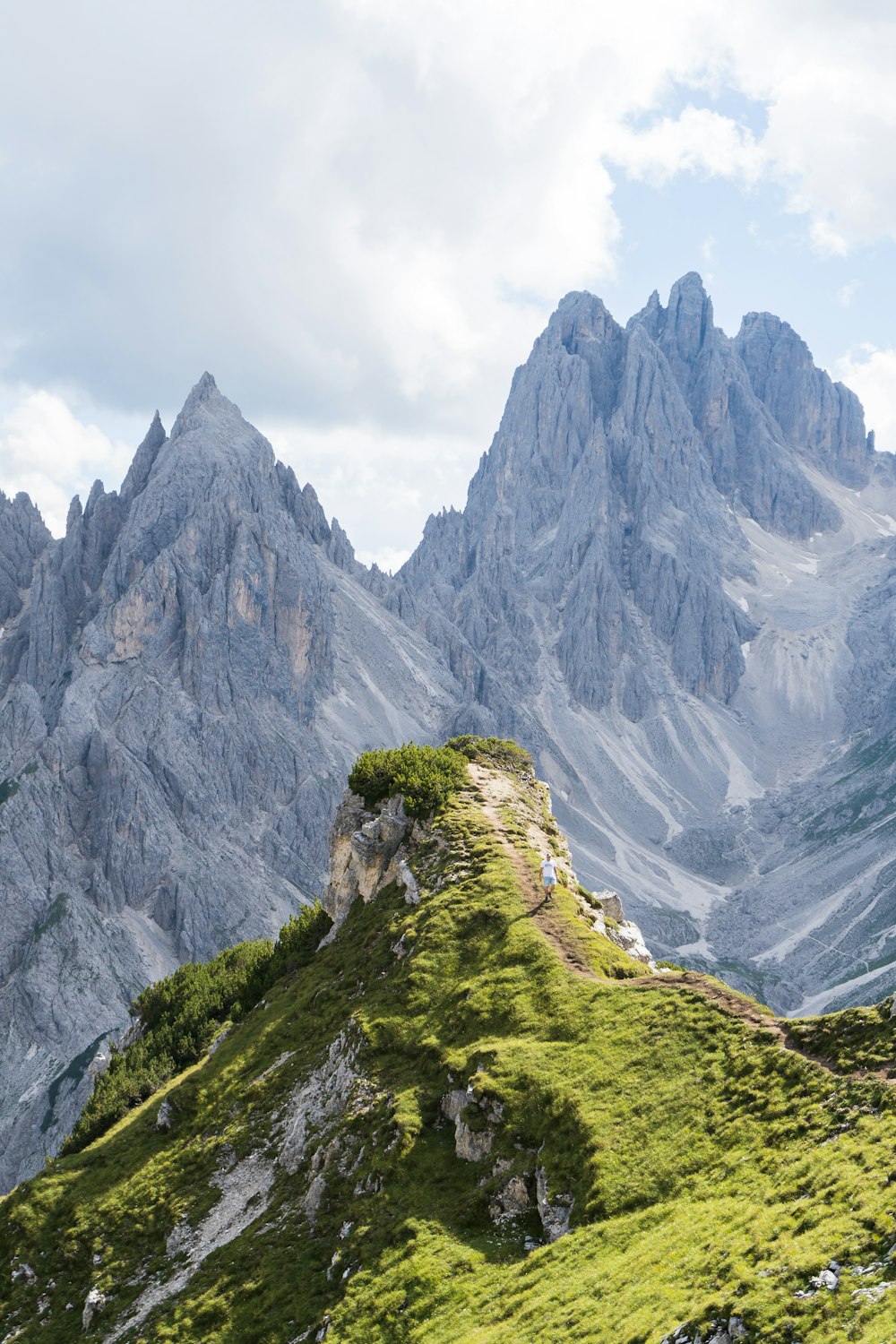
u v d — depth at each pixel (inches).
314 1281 1578.5
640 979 1876.2
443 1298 1344.7
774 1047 1461.6
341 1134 1854.1
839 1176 1131.9
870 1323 895.7
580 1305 1154.7
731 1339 965.8
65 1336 1889.8
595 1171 1392.7
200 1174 2150.6
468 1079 1739.7
